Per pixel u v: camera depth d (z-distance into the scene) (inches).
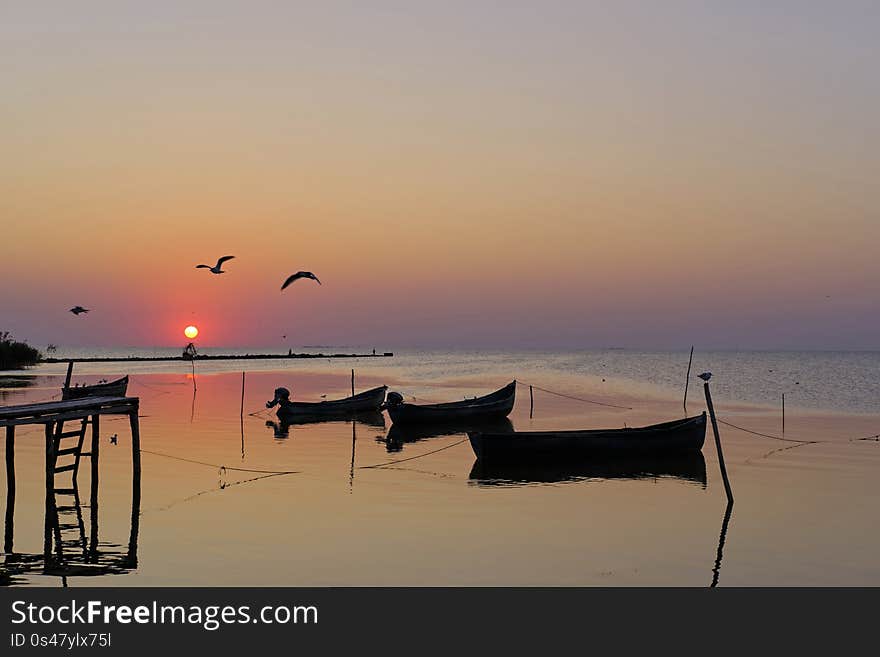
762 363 7431.1
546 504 986.1
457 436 1684.3
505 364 7278.5
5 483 1095.0
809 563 753.6
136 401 1000.9
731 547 801.6
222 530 848.3
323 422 1939.0
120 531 845.8
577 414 2210.9
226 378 4111.7
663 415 2176.4
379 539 817.5
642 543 813.2
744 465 1288.1
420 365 6958.7
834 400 2733.8
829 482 1138.7
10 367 4662.9
